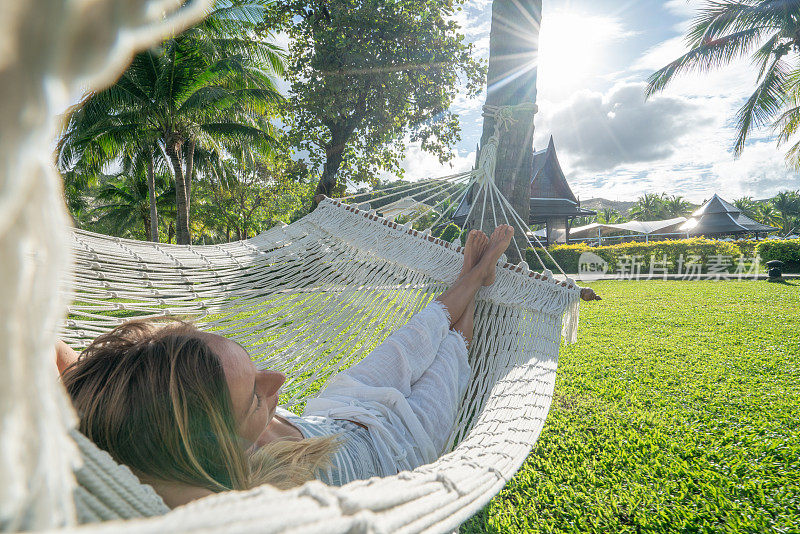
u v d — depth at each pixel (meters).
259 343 2.24
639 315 7.89
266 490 0.46
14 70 0.15
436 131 13.26
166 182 25.70
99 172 16.22
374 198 2.95
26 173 0.17
